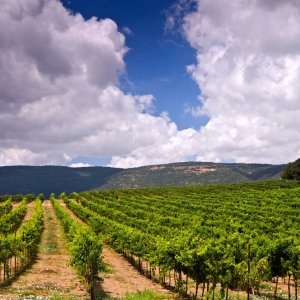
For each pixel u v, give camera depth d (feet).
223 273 78.48
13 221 212.02
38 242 170.09
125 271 127.65
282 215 195.42
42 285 98.84
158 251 98.58
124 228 154.92
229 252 84.79
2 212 260.62
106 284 105.60
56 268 123.75
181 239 94.84
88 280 92.07
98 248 92.63
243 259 92.53
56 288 96.27
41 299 81.05
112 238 159.94
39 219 202.28
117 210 248.11
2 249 105.81
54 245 165.48
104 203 314.35
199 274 83.05
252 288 93.61
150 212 238.68
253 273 81.76
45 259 138.82
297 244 93.30
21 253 126.11
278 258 87.76
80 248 91.86
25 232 135.85
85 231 103.71
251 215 191.93
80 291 95.35
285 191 303.68
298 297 92.73
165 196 345.10
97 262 92.22
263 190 334.44
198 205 246.88
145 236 130.31
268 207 222.07
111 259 149.38
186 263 82.79
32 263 131.13
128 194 403.13
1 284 98.89
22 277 109.19
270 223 168.25
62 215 224.53
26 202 366.02
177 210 241.96
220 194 320.50
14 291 90.07
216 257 79.82
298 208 223.10
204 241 96.22
